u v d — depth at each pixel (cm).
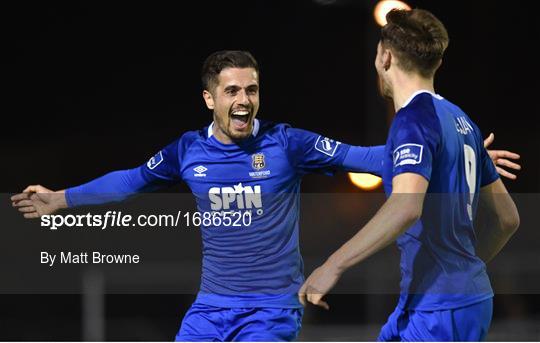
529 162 4572
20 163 4734
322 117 4681
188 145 1775
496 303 3097
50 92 4722
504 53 4559
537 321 3053
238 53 1719
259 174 1733
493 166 1534
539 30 4512
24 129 4734
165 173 1812
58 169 4747
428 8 4509
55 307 3597
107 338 3206
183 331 1755
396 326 1459
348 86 4656
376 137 3450
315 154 1744
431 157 1343
